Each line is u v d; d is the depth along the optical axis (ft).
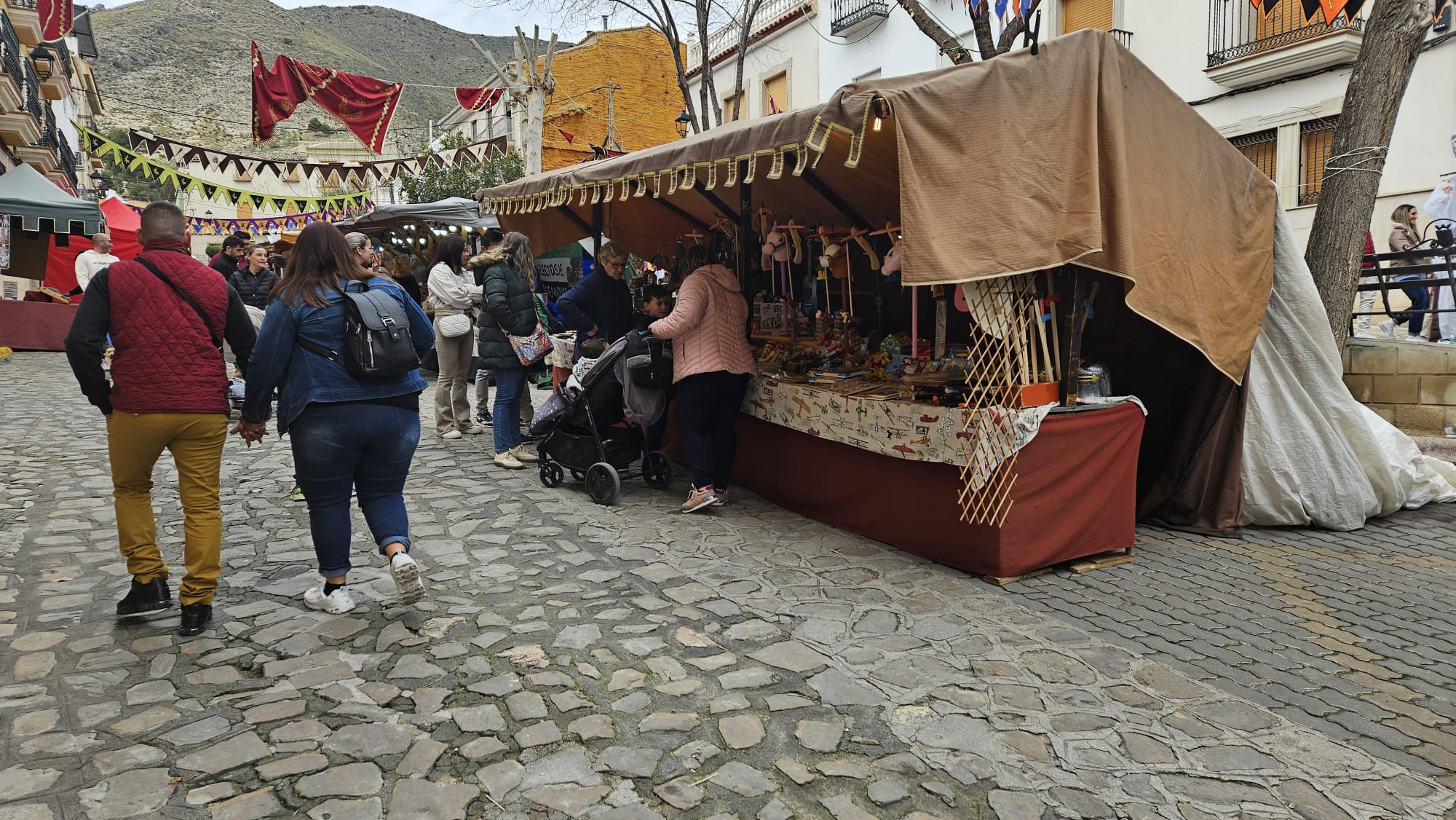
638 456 19.63
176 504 17.87
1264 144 42.50
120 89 387.55
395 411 11.60
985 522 13.50
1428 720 9.31
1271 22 40.75
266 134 45.93
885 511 15.31
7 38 52.85
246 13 530.68
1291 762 8.41
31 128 56.75
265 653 10.70
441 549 15.08
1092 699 9.64
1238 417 16.72
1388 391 21.75
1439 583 13.93
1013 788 7.91
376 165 56.70
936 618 11.96
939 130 12.36
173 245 11.00
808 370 18.33
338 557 11.85
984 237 12.42
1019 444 13.12
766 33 70.33
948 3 52.90
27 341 52.11
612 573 13.78
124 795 7.68
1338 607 12.79
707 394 17.10
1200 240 15.10
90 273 43.01
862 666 10.41
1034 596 13.05
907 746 8.62
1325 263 20.43
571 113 83.87
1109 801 7.72
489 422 27.09
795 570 13.94
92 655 10.62
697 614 12.04
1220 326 15.52
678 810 7.55
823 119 12.41
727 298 17.48
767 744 8.63
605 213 26.58
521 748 8.53
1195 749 8.61
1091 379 14.80
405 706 9.37
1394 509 18.13
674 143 16.71
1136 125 13.65
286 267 11.27
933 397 14.12
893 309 20.81
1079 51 12.69
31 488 19.16
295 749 8.48
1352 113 19.97
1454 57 35.45
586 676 10.09
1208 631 11.78
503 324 20.67
